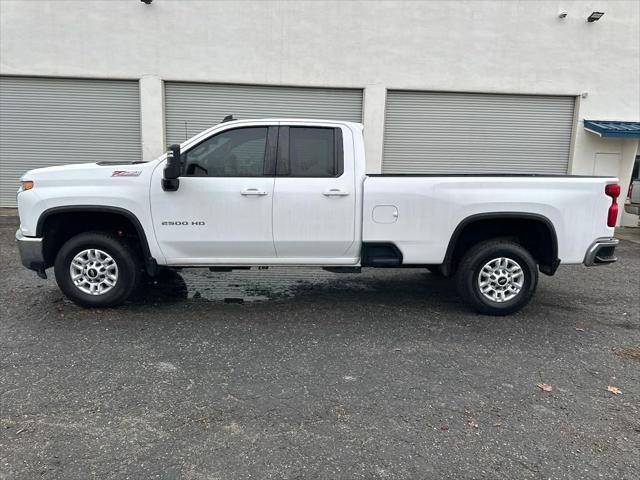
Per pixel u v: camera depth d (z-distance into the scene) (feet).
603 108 42.96
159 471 8.91
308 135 17.06
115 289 17.29
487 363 13.76
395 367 13.35
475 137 43.47
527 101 43.16
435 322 17.03
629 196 38.06
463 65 41.81
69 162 41.37
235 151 16.93
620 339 15.80
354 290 21.03
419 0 40.73
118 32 39.37
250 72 40.63
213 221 16.80
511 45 41.81
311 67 40.93
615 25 41.86
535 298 20.30
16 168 41.16
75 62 39.45
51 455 9.29
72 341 14.67
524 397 11.89
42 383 12.05
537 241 18.19
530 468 9.20
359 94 42.09
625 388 12.46
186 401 11.35
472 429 10.45
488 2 41.09
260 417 10.74
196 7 39.55
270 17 40.09
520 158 44.06
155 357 13.66
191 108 41.29
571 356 14.39
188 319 16.81
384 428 10.41
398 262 17.35
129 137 41.29
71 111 40.65
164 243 16.90
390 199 16.90
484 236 18.17
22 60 39.09
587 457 9.58
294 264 17.48
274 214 16.83
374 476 8.88
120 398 11.42
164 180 16.31
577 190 16.99
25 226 16.79
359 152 17.08
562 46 42.01
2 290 19.80
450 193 16.92
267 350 14.32
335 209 16.90
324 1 40.22
